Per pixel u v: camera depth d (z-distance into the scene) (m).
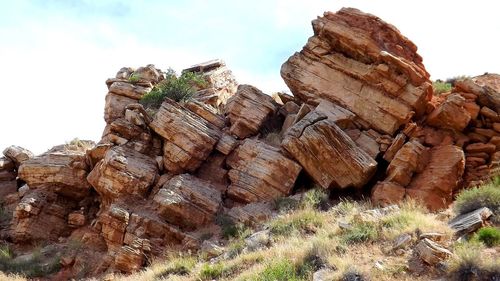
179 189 20.06
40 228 22.53
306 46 23.61
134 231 19.06
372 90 21.61
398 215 14.68
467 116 20.27
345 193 20.42
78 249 20.56
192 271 15.41
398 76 21.17
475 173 19.62
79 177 23.25
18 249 22.06
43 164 23.70
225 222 19.38
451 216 15.15
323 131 20.19
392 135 21.03
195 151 21.30
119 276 17.78
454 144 20.39
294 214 17.77
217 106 26.77
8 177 26.45
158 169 21.45
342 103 21.89
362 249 13.08
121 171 20.50
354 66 22.17
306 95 22.97
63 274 19.67
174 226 19.41
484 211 13.53
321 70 22.91
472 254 10.90
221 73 30.20
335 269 12.11
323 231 15.40
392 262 11.95
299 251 13.61
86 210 23.31
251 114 22.86
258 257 14.45
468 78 22.33
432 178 18.95
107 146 22.23
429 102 21.61
